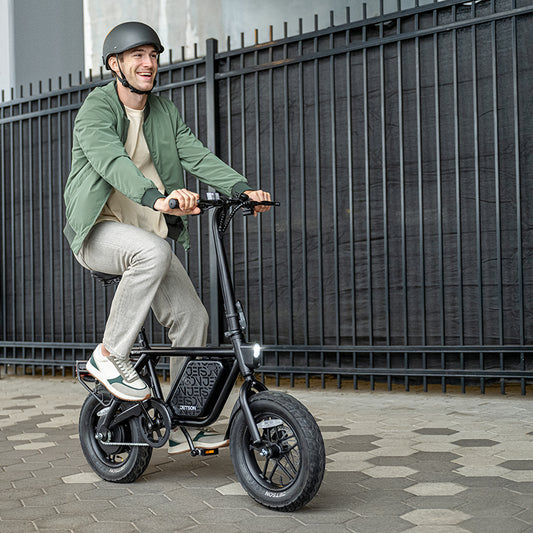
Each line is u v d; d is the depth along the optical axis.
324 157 5.34
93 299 6.23
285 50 5.38
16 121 6.80
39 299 6.75
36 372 6.92
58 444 3.59
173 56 6.85
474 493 2.46
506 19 4.64
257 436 2.32
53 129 6.62
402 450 3.16
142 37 2.63
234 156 5.77
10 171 6.95
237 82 5.75
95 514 2.38
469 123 4.79
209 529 2.18
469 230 4.80
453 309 4.88
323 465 2.25
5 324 6.92
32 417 4.45
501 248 4.66
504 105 4.67
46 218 6.68
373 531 2.11
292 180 5.48
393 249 5.07
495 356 4.73
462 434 3.46
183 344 2.85
